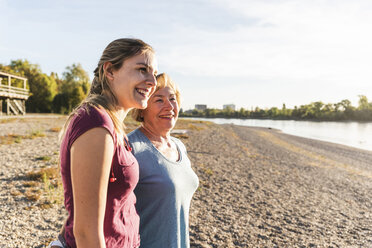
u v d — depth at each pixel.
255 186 7.73
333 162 15.05
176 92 1.66
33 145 9.82
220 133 24.89
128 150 1.05
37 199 4.82
